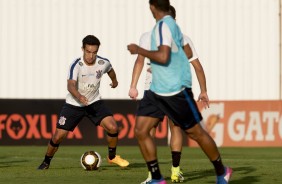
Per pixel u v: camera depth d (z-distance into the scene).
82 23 76.06
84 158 37.12
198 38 76.38
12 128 64.31
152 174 27.83
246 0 76.50
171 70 26.86
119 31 76.00
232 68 76.69
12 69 76.06
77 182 31.67
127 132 64.12
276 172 35.97
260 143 64.06
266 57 76.88
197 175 34.50
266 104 64.12
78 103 37.56
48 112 64.50
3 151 56.72
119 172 36.03
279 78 76.94
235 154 53.84
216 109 64.19
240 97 76.88
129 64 76.00
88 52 36.88
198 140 27.39
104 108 37.94
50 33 76.12
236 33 76.56
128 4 76.00
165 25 26.56
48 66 76.25
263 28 76.75
